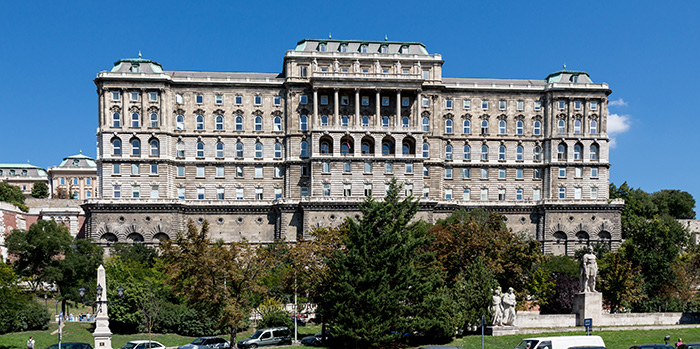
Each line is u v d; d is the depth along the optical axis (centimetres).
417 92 13500
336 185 13050
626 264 8656
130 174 13075
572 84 14100
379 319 6075
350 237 6475
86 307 10238
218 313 6662
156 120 13250
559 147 14075
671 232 9494
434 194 13725
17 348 7188
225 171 13500
